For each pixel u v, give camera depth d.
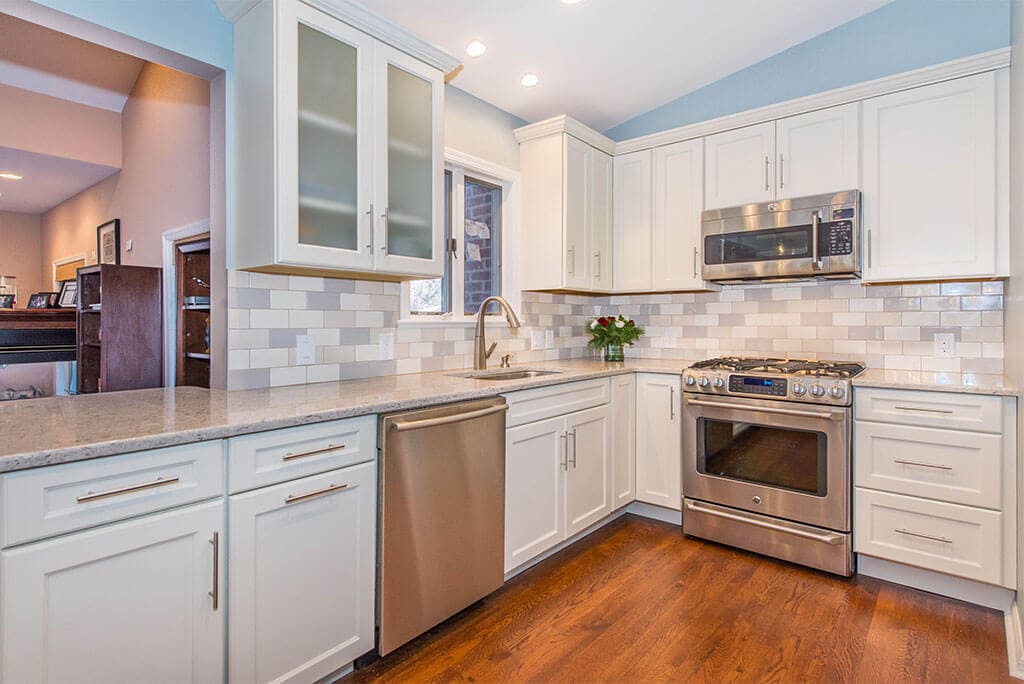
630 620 2.05
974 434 2.11
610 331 3.40
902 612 2.09
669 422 2.96
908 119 2.47
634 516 3.15
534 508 2.39
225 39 2.01
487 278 3.23
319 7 1.90
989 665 1.76
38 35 3.17
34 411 1.58
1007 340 2.34
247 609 1.44
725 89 3.20
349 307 2.42
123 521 1.22
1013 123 2.17
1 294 5.35
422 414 1.86
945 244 2.38
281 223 1.81
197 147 2.90
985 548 2.09
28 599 1.09
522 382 2.31
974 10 2.52
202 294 3.16
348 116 2.00
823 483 2.40
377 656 1.83
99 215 4.69
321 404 1.71
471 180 3.12
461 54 2.67
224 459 1.40
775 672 1.74
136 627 1.25
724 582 2.34
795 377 2.46
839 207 2.58
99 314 3.50
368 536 1.74
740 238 2.89
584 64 2.88
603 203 3.39
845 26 2.82
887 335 2.79
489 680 1.71
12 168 4.21
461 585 2.02
